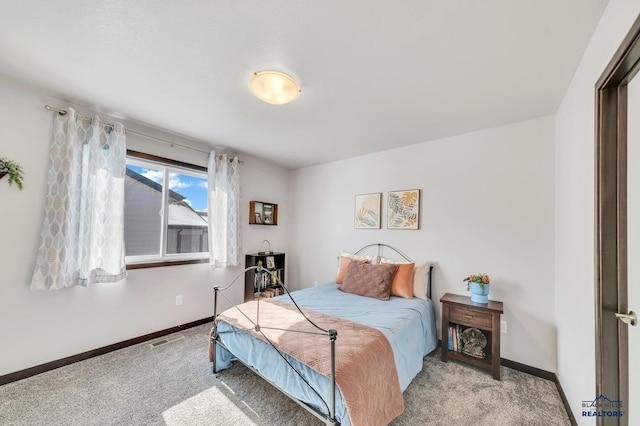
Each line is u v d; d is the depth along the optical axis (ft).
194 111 7.89
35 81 6.44
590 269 4.69
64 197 7.16
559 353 6.86
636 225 3.65
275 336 5.79
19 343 6.76
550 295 7.47
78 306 7.72
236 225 11.69
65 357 7.47
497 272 8.36
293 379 5.16
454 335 8.24
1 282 6.53
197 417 5.57
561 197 6.85
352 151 11.50
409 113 7.77
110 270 7.98
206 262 10.98
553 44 4.79
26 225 6.84
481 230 8.73
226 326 7.04
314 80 6.11
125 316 8.68
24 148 6.81
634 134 3.71
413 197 10.30
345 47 4.99
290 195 14.83
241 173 12.38
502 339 8.09
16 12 4.24
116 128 8.16
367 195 11.71
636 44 3.18
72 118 7.34
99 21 4.44
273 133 9.58
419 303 8.49
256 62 5.51
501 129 8.53
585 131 4.99
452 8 4.06
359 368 4.80
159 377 6.98
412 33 4.60
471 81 6.07
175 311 9.97
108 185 8.04
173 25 4.51
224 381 6.85
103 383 6.66
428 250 9.86
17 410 5.65
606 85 4.04
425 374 7.45
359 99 6.98
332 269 12.85
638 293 3.59
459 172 9.30
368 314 7.32
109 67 5.78
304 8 4.11
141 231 9.36
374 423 4.64
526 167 8.03
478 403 6.19
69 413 5.59
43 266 6.88
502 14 4.14
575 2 3.90
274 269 13.12
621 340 3.92
